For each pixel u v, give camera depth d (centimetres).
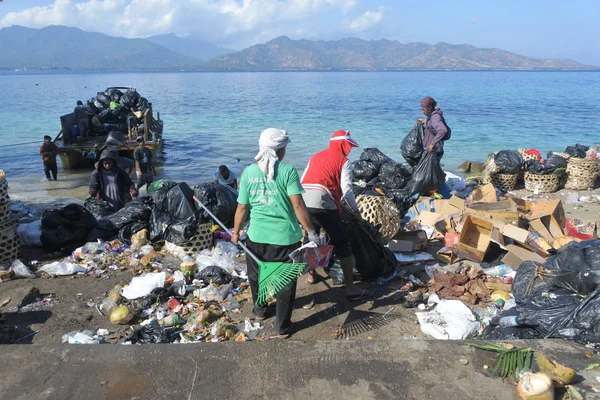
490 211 644
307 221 372
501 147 1717
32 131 2138
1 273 510
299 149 1655
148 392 286
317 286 500
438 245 619
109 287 496
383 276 513
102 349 326
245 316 441
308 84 7706
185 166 1405
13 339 390
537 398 270
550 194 971
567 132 2091
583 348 329
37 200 1019
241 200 380
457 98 4269
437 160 787
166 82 8931
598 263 371
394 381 297
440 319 414
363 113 2892
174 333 404
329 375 303
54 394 284
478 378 300
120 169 733
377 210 546
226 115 2795
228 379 298
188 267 523
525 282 426
